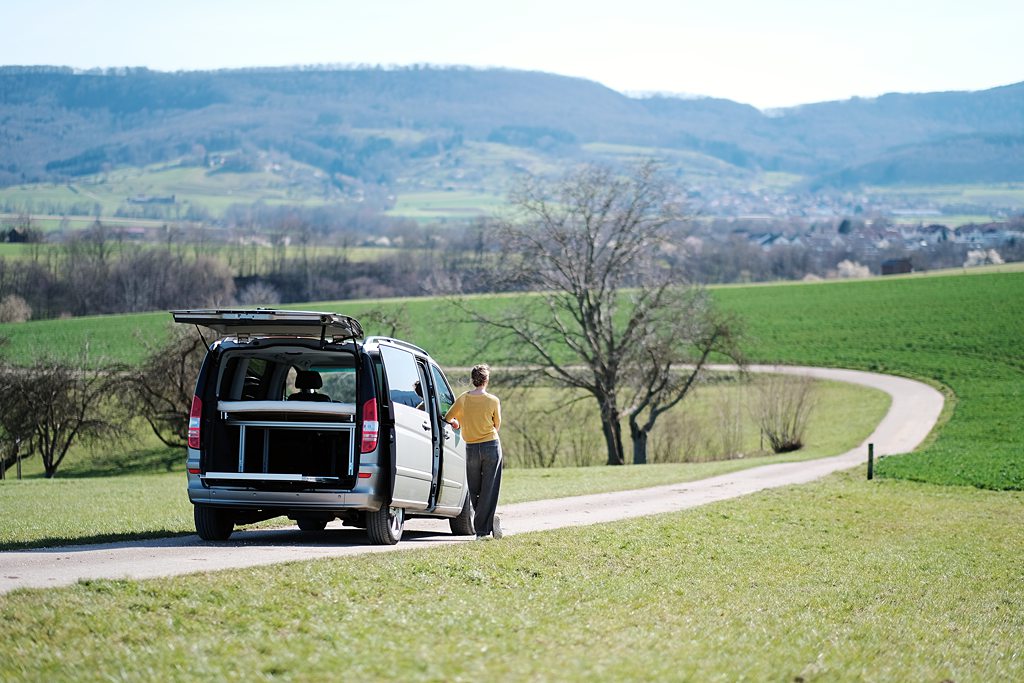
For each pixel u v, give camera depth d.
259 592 16.73
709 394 121.00
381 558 20.42
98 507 39.31
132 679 12.40
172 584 16.78
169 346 97.75
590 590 20.14
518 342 94.56
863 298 199.38
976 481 62.69
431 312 166.50
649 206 90.69
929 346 157.88
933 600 25.53
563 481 57.66
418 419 24.97
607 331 92.81
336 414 22.86
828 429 113.94
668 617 18.52
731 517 37.56
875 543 35.75
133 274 197.75
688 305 92.94
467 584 19.20
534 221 91.19
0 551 22.09
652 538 28.84
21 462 107.62
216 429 23.09
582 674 13.43
